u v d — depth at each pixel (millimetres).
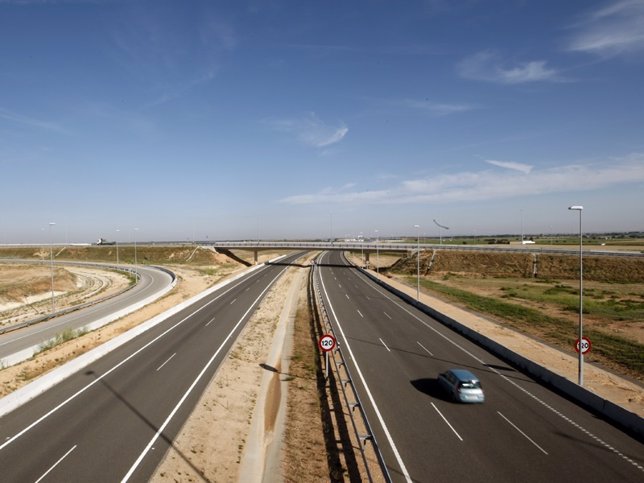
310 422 21922
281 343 37531
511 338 38188
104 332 41656
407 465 16719
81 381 26891
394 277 89062
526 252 100312
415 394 24406
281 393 25984
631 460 17047
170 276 96812
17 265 120562
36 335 42000
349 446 18750
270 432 20922
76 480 15727
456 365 30078
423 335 39094
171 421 21172
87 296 76938
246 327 43281
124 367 29875
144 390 25359
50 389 25391
